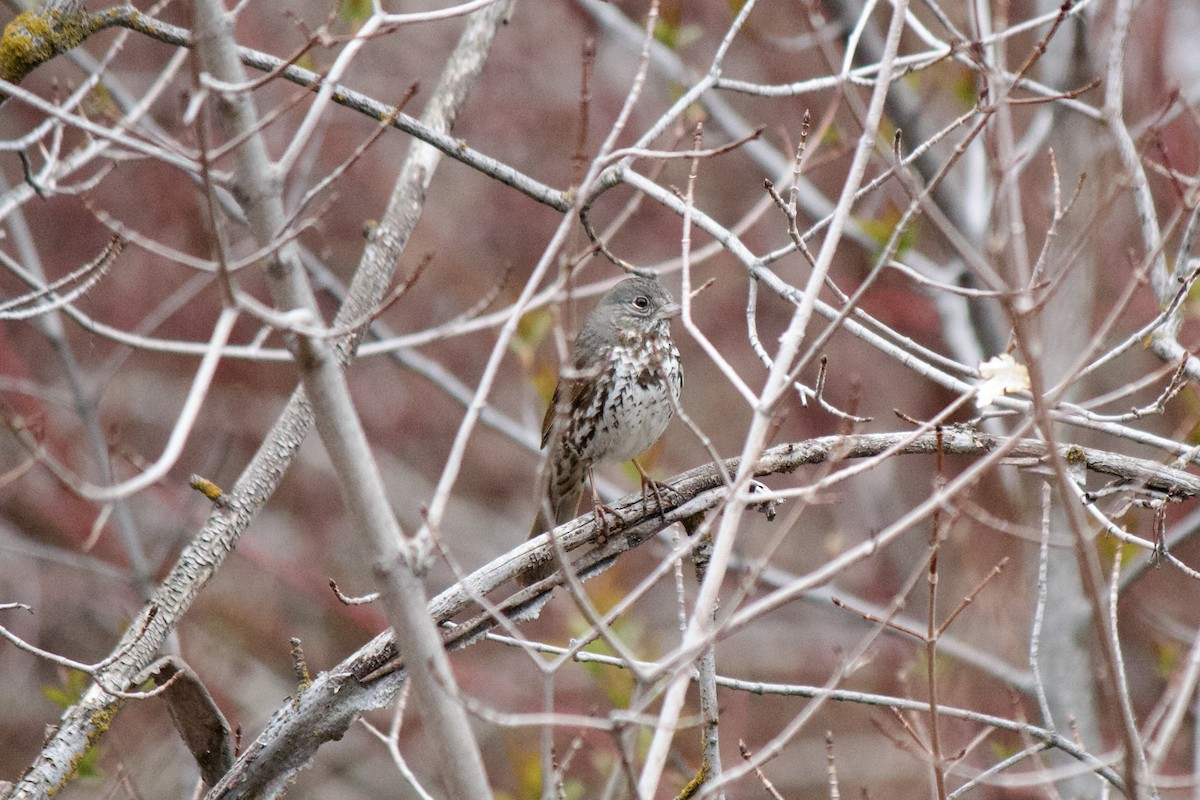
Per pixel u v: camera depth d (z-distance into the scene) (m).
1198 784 6.71
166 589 8.28
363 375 19.36
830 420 17.03
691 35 13.97
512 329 5.80
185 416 4.98
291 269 5.58
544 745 5.60
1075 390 13.35
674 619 17.03
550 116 18.42
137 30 8.20
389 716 17.36
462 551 18.86
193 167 6.38
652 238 18.27
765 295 18.47
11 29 7.94
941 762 6.51
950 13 14.35
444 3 18.73
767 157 14.38
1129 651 14.66
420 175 10.15
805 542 17.58
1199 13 14.84
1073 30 12.42
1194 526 11.72
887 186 14.84
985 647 14.02
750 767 5.96
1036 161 13.04
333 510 18.86
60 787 7.51
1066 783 11.79
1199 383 8.46
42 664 16.61
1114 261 14.08
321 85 6.84
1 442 16.25
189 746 8.02
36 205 16.92
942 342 16.30
